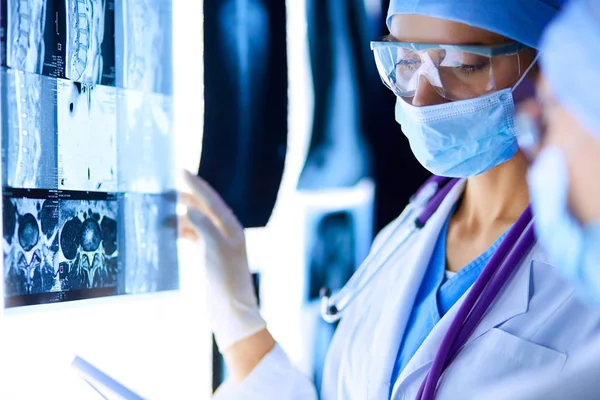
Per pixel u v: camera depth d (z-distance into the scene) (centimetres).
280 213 155
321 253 162
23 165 81
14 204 80
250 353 117
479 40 100
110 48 96
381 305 121
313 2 158
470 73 99
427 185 132
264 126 150
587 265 41
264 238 152
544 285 100
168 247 103
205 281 118
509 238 103
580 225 41
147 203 100
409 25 104
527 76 97
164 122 104
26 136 82
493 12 98
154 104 103
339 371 122
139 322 113
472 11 98
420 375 102
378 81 170
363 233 168
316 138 160
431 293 112
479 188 114
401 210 175
